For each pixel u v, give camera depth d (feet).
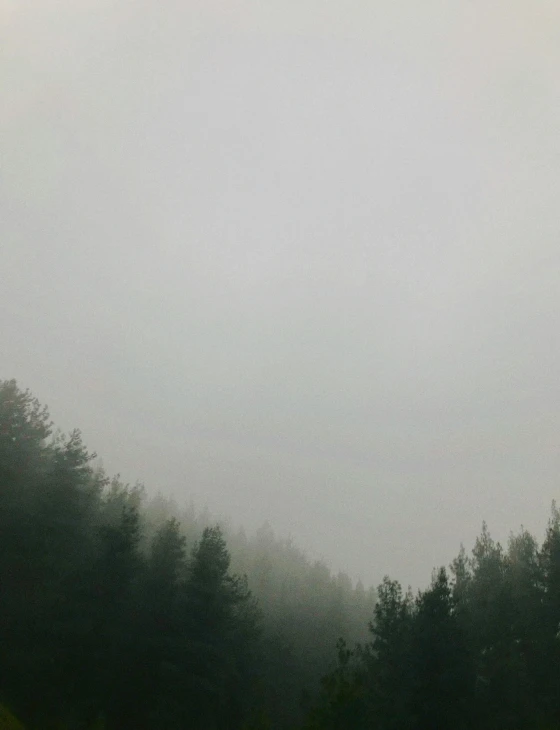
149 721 83.51
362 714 52.49
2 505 92.43
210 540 106.22
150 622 93.97
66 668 82.94
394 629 87.76
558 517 98.32
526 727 73.20
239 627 109.81
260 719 60.54
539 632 86.17
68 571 92.32
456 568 107.04
